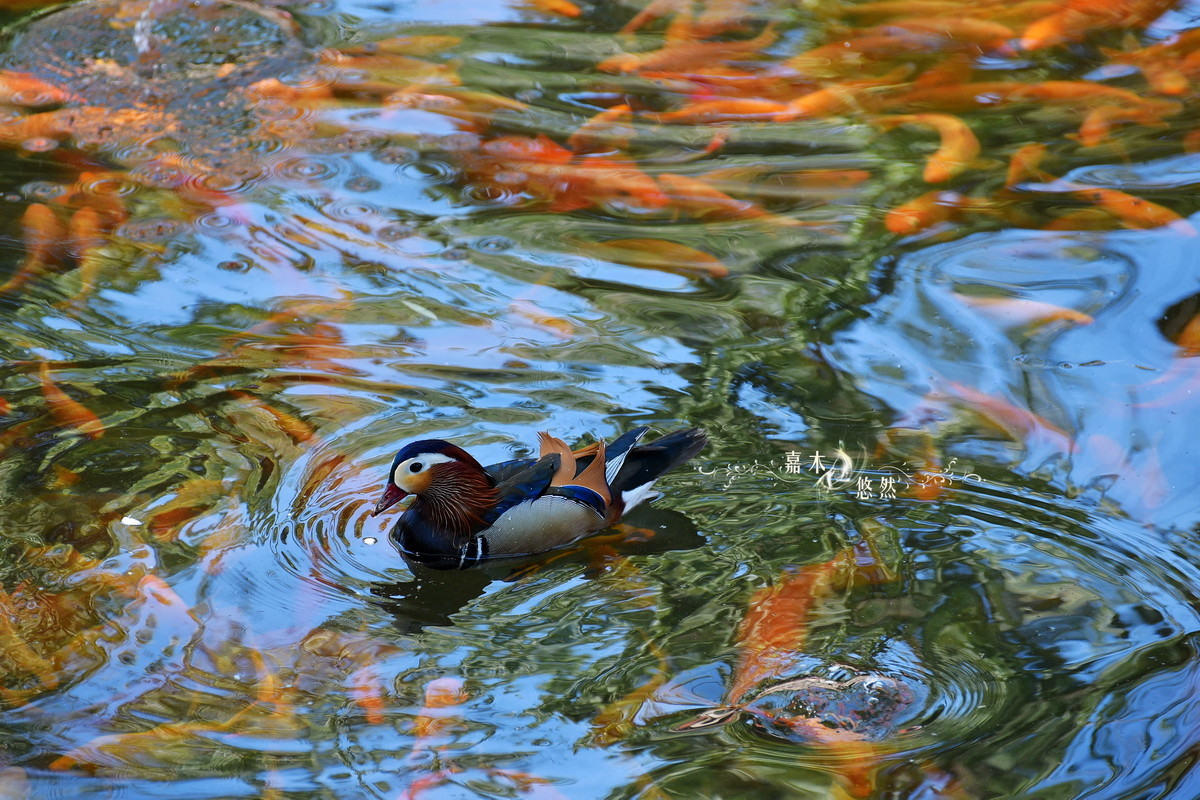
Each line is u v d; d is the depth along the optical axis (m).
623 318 12.85
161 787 7.58
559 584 9.70
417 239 14.27
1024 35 18.92
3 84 17.25
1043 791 7.45
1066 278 13.34
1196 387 11.48
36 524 9.95
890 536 9.81
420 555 10.05
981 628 8.84
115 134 16.39
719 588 9.41
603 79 18.09
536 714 8.21
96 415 11.33
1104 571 9.36
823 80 17.92
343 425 11.26
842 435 11.04
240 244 14.13
